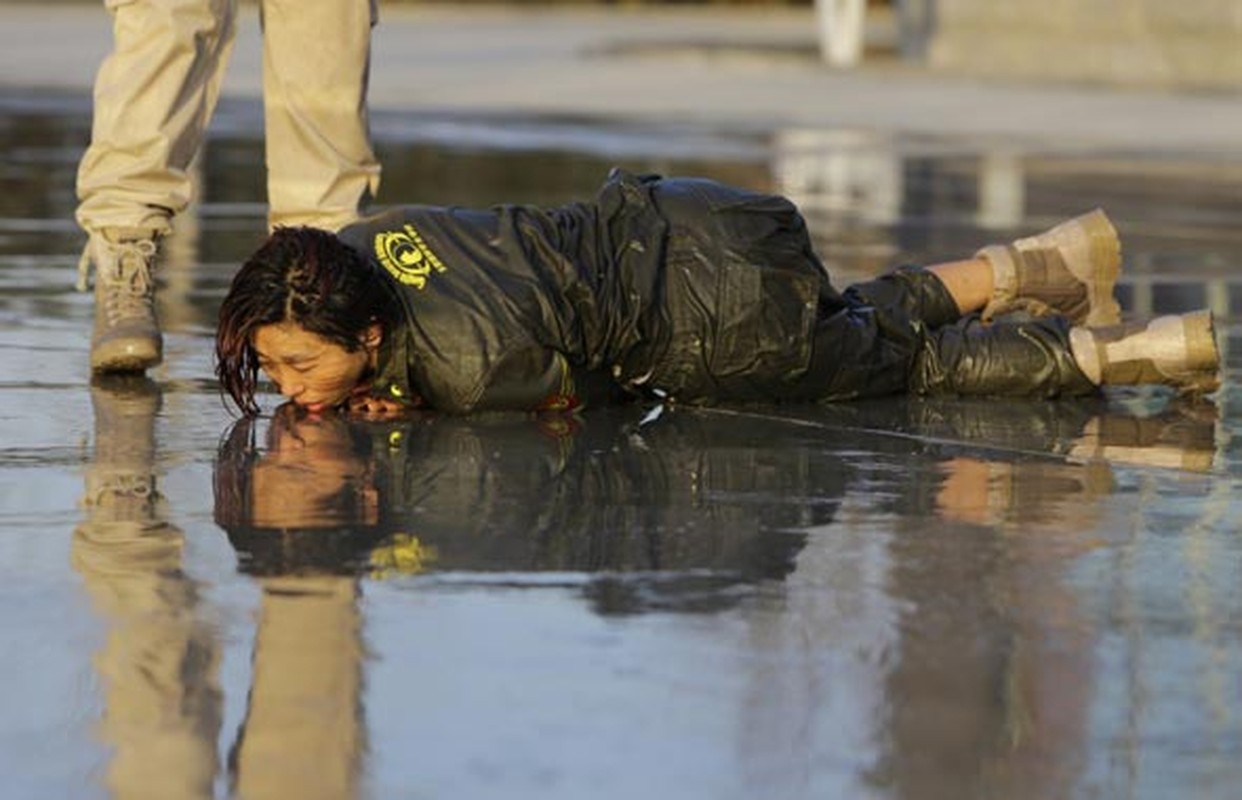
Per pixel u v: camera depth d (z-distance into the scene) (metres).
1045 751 5.93
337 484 9.22
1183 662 6.73
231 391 10.65
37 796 5.56
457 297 10.62
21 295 15.47
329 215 13.03
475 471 9.53
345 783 5.65
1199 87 50.62
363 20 13.01
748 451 10.15
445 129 35.47
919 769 5.79
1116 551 8.14
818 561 7.94
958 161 31.61
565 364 10.75
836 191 26.30
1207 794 5.65
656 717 6.15
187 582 7.52
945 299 12.12
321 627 6.98
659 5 100.31
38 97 40.97
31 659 6.62
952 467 9.83
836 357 11.42
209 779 5.68
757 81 50.84
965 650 6.82
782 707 6.25
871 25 90.00
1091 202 25.27
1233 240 21.00
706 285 11.02
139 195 12.41
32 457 9.77
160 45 12.49
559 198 23.97
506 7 96.56
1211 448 10.41
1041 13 54.75
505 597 7.37
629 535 8.34
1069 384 11.84
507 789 5.62
